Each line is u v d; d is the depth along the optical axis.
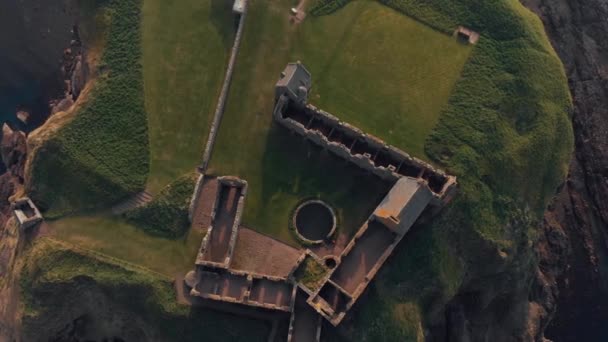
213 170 53.91
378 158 52.47
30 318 51.88
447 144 54.53
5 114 75.62
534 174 57.78
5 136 71.19
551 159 58.72
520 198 57.09
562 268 73.31
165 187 53.59
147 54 58.09
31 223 53.81
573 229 75.38
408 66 57.59
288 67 52.62
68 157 54.78
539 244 71.25
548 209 74.38
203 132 55.28
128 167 54.50
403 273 50.84
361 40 58.44
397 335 49.69
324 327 48.28
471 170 53.78
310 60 57.38
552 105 58.66
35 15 71.50
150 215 53.00
